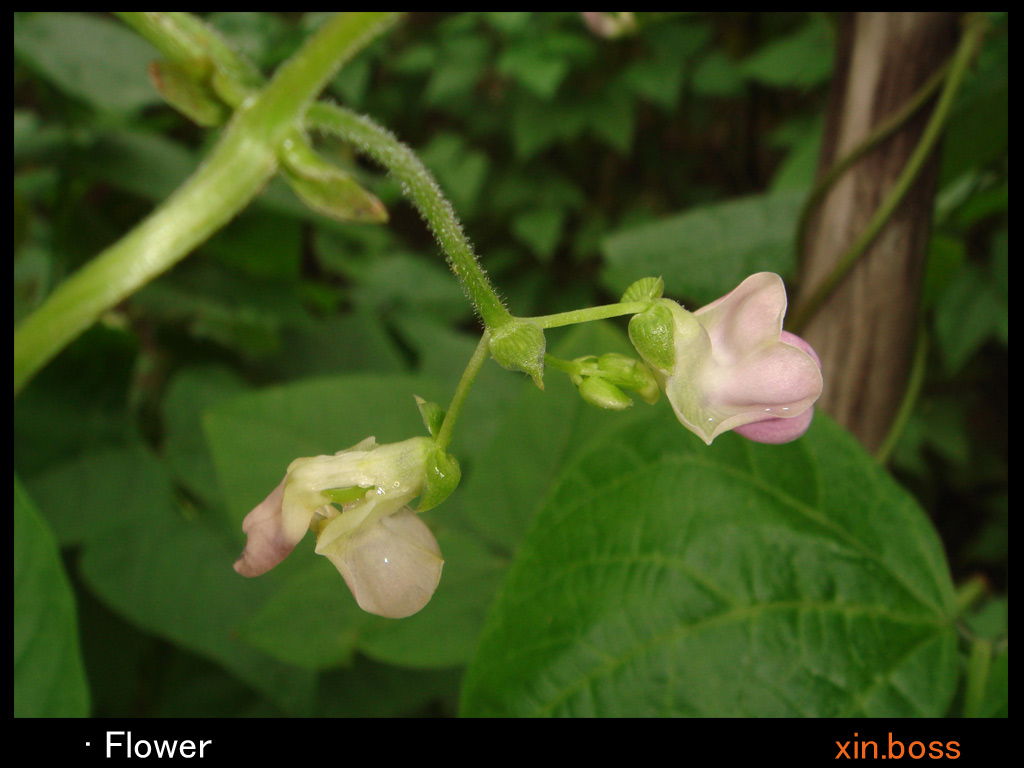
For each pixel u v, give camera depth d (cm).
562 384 16
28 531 10
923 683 11
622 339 15
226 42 10
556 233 54
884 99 14
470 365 10
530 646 12
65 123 20
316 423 17
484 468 16
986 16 14
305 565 18
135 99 19
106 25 20
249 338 23
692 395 10
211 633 17
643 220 56
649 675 12
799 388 10
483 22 54
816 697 11
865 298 14
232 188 10
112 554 18
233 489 16
